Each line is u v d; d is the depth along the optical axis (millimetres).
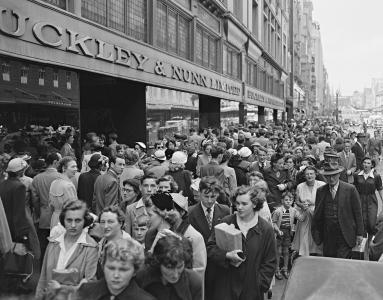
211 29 23062
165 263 3340
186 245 3635
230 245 4414
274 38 47375
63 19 9680
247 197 4605
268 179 8562
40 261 6688
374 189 8594
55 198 6055
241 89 29922
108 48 11656
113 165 7250
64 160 6973
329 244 6859
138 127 15227
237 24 27453
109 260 3211
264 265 4652
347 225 6707
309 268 3615
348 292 3234
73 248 4180
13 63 8727
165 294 3504
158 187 5508
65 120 10516
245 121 33156
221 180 8016
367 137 20109
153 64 14773
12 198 5918
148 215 5012
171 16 17688
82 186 7578
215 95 23156
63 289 3422
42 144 9539
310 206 7375
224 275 4586
